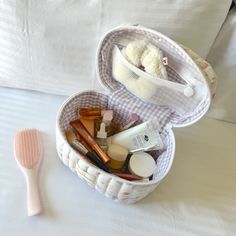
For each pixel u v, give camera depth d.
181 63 0.49
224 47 0.58
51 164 0.55
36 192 0.51
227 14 0.55
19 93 0.64
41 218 0.49
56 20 0.52
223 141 0.66
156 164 0.56
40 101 0.64
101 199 0.53
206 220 0.54
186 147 0.64
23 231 0.47
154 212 0.53
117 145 0.56
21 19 0.52
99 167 0.51
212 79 0.49
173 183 0.58
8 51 0.57
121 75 0.54
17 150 0.54
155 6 0.49
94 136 0.57
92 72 0.60
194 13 0.50
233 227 0.54
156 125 0.57
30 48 0.56
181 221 0.53
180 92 0.52
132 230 0.51
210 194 0.58
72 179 0.54
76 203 0.52
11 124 0.59
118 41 0.52
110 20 0.52
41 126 0.60
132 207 0.53
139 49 0.50
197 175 0.60
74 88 0.64
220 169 0.62
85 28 0.53
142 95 0.55
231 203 0.57
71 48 0.56
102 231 0.50
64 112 0.54
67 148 0.50
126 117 0.60
